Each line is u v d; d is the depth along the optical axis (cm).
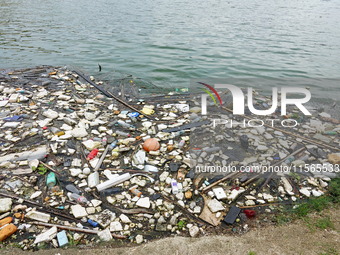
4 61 948
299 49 1173
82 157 472
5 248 310
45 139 514
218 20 1812
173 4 2577
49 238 322
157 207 379
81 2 2542
